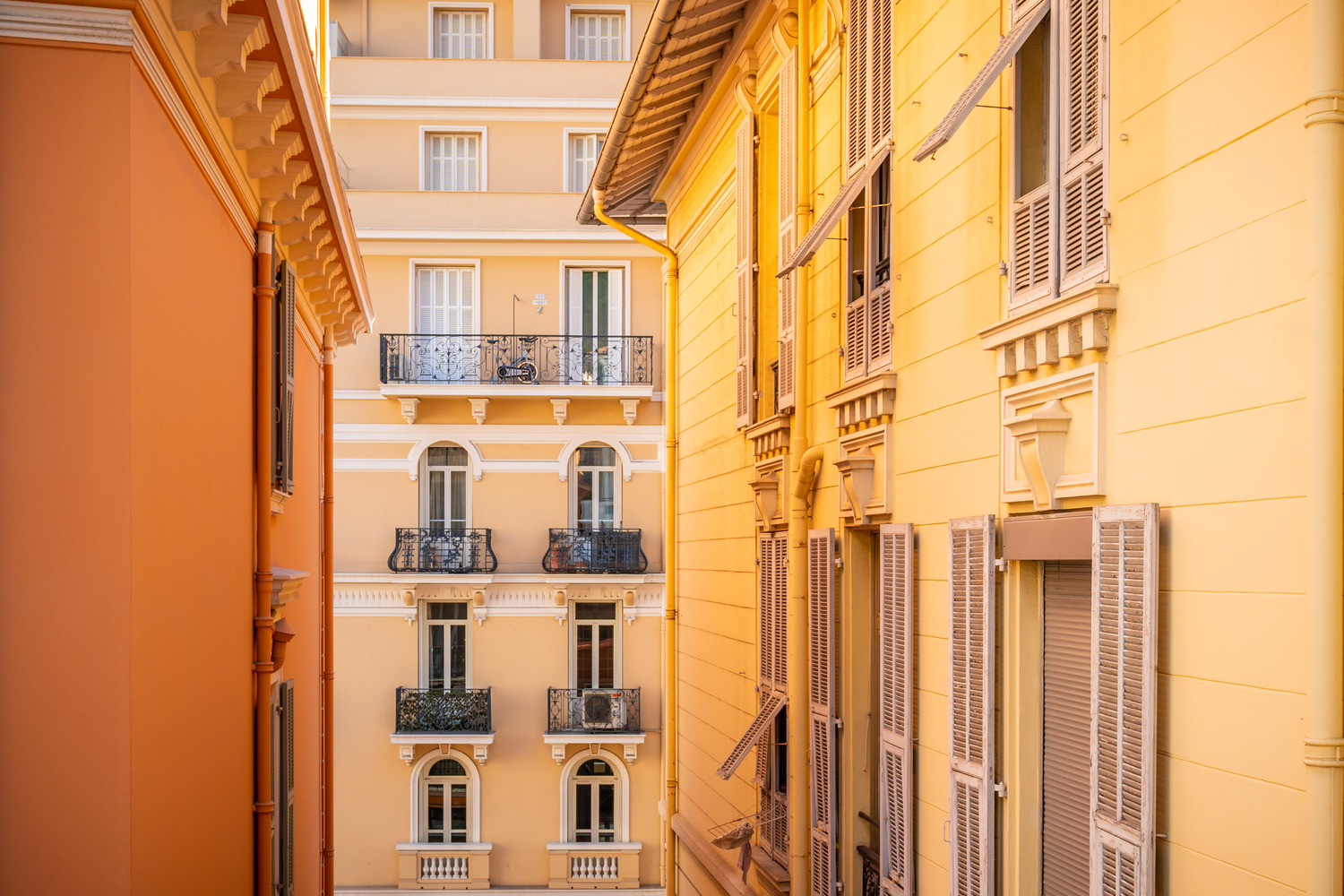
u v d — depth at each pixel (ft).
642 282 76.89
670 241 54.49
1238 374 13.28
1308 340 12.07
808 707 29.81
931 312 22.79
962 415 21.21
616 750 73.72
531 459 75.56
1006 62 17.33
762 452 36.06
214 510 20.16
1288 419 12.44
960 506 21.30
